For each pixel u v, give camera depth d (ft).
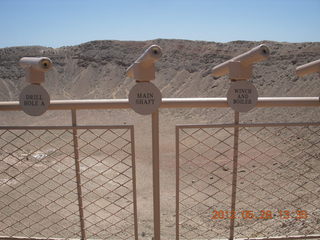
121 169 58.39
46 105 8.07
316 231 14.70
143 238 23.57
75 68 197.26
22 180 45.14
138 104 7.86
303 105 8.39
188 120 123.85
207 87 161.68
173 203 38.58
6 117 139.13
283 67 147.54
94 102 8.27
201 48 187.62
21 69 192.24
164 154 75.41
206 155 68.13
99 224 27.37
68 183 44.75
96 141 80.74
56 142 75.41
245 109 8.10
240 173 50.01
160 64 184.34
